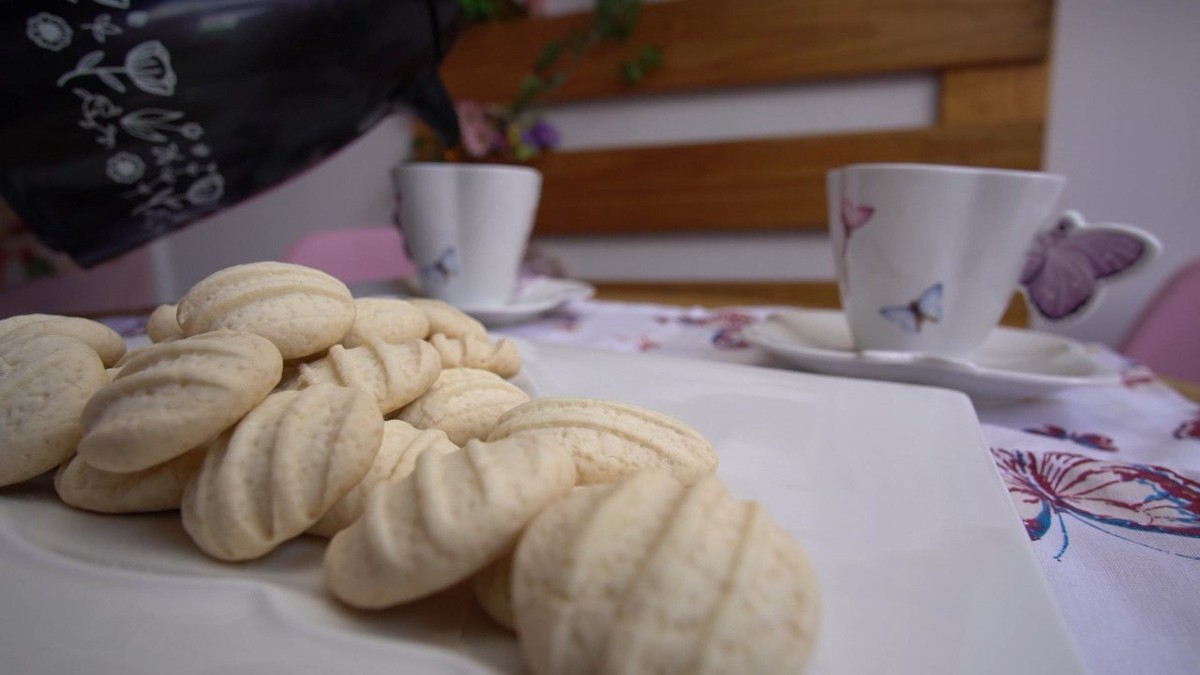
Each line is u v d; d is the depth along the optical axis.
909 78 0.71
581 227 0.81
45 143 0.28
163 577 0.14
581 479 0.18
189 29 0.28
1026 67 0.67
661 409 0.23
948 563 0.15
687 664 0.12
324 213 0.93
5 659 0.12
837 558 0.15
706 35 0.74
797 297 0.77
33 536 0.16
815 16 0.70
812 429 0.21
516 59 0.79
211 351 0.17
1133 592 0.16
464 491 0.14
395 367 0.20
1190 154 0.67
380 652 0.13
